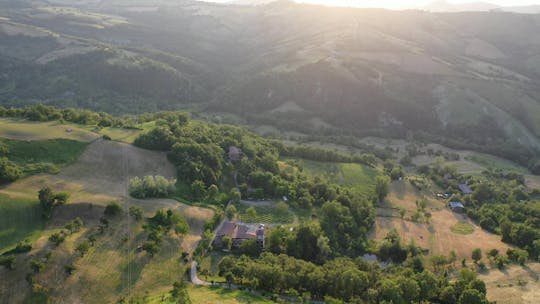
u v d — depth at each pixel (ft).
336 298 295.48
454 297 311.68
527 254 397.80
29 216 312.29
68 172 389.39
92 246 299.79
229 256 333.42
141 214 342.64
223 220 403.75
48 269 265.95
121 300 268.41
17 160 379.76
